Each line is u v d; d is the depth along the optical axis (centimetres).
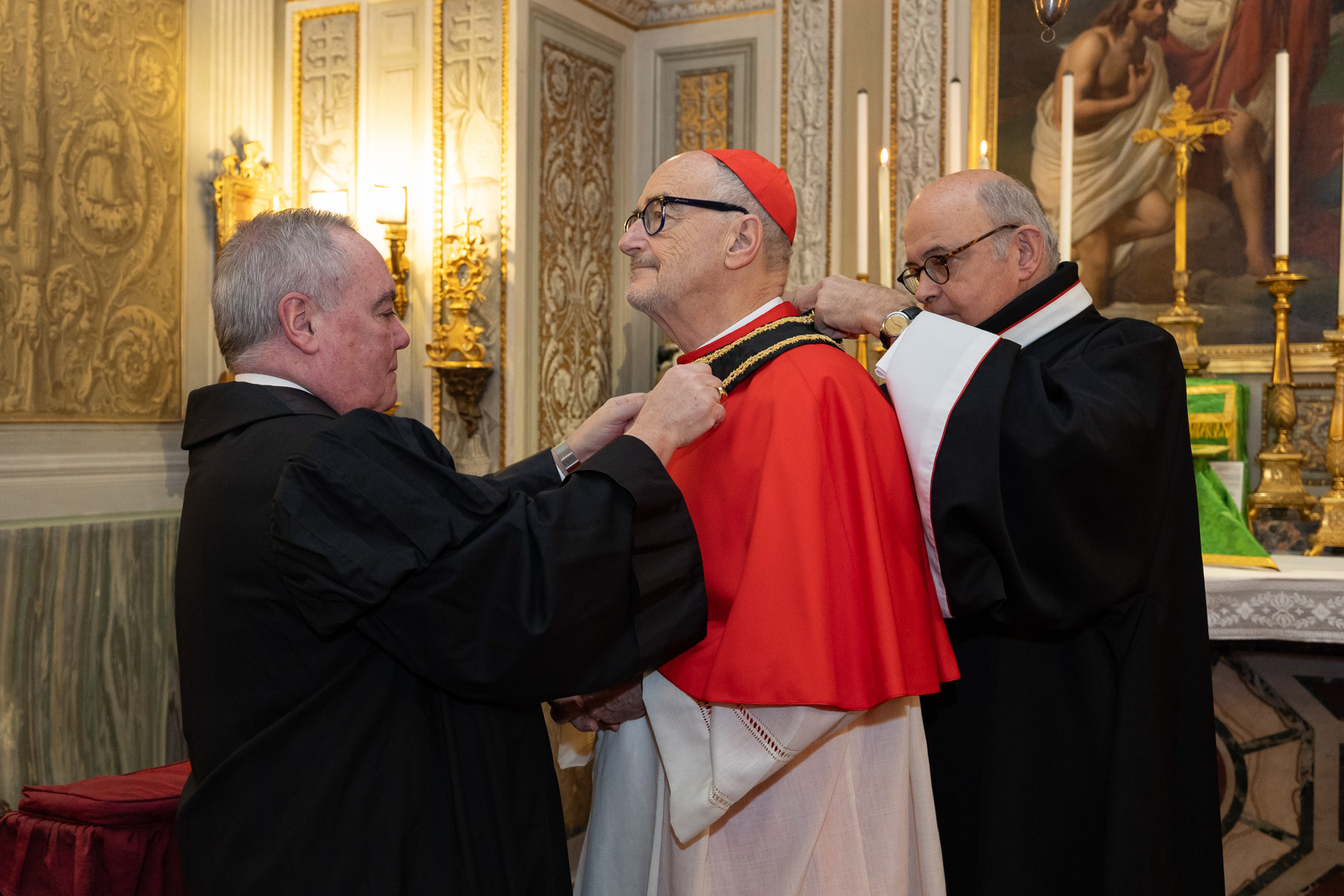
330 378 143
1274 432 326
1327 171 324
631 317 444
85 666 338
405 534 118
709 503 145
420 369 403
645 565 131
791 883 138
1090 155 353
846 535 135
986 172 171
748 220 150
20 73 330
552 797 145
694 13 427
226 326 144
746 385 148
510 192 382
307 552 116
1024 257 168
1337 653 289
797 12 406
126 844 234
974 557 145
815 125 403
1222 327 335
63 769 329
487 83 386
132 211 371
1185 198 332
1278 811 295
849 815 141
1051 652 160
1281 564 269
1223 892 164
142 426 375
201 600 131
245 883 121
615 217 434
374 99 408
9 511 326
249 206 398
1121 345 160
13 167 328
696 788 138
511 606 119
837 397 142
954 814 166
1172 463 162
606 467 129
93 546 343
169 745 366
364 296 144
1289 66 327
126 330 369
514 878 134
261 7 418
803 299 177
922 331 154
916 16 384
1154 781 152
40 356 337
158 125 381
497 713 138
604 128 426
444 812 130
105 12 359
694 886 140
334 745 123
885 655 131
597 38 420
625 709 154
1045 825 157
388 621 120
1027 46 364
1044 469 142
